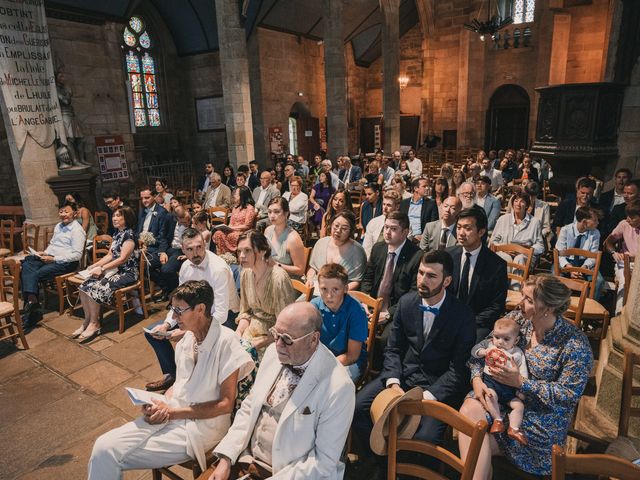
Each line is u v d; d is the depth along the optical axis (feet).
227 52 35.40
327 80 43.06
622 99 22.40
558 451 5.39
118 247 16.94
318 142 63.10
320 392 6.91
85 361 14.80
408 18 70.13
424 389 9.30
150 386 12.83
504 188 33.71
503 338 8.13
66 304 19.77
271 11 49.98
